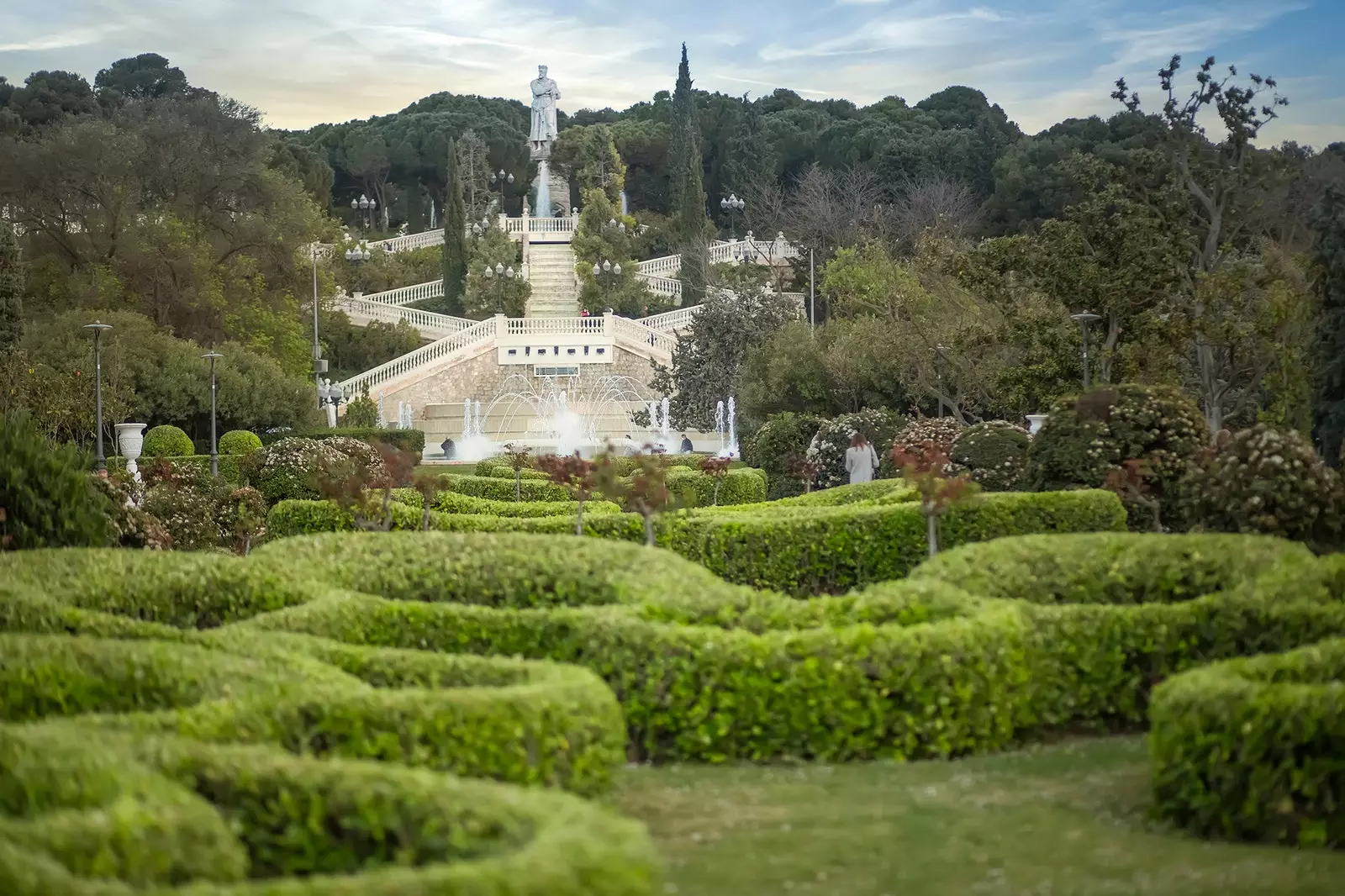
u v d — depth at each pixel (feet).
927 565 35.78
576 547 36.50
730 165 296.92
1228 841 20.94
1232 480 47.06
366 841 16.60
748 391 135.95
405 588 35.42
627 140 320.50
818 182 231.09
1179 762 21.57
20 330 128.77
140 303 172.24
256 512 76.33
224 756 17.28
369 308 216.33
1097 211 93.86
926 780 24.95
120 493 56.49
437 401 192.24
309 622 29.50
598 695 22.15
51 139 172.76
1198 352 96.48
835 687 26.61
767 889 18.76
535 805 15.70
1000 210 245.65
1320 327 88.69
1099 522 50.49
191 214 183.52
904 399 124.67
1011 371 93.71
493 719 20.63
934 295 119.65
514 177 326.03
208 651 24.58
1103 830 21.50
